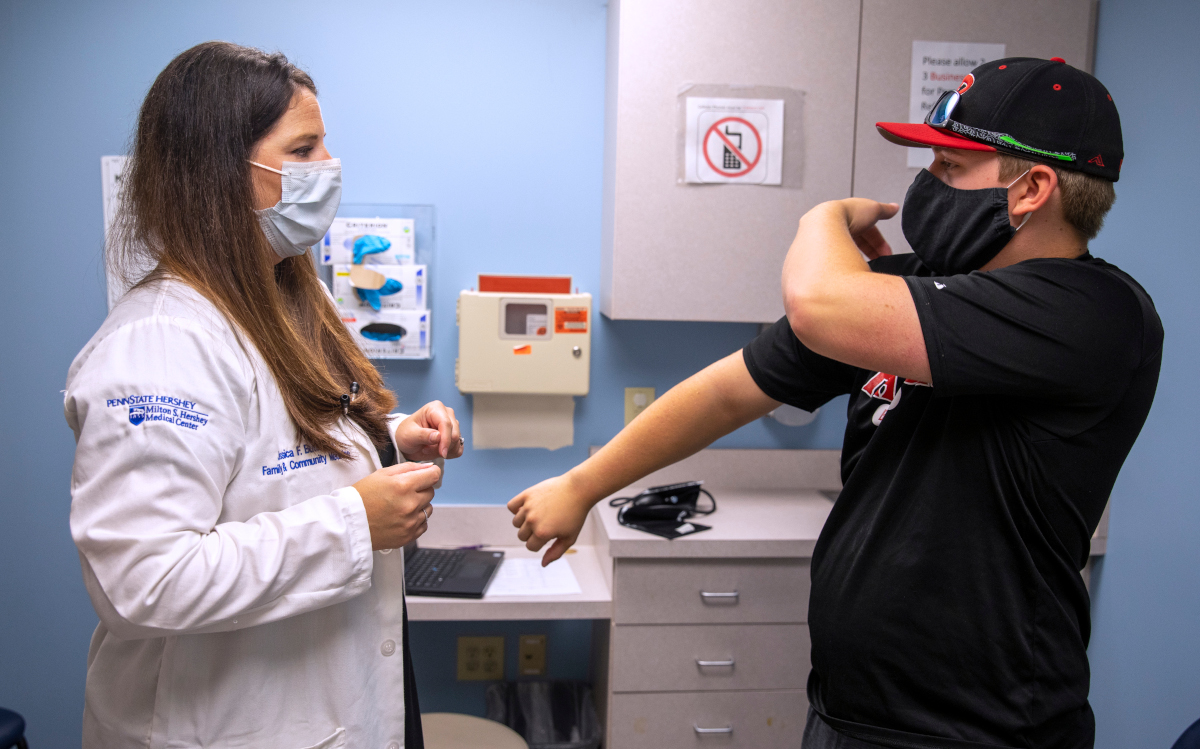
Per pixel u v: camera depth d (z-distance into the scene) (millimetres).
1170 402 1606
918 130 853
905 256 1030
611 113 1852
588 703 2025
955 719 802
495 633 2115
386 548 884
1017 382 723
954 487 792
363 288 1870
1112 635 1789
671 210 1745
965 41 1729
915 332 732
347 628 956
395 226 1886
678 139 1724
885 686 823
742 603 1725
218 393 812
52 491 1946
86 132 1860
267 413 887
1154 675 1647
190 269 856
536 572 1864
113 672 912
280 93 897
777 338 1019
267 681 900
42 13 1818
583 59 1959
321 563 834
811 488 2100
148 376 774
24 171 1859
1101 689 1829
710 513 1865
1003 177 801
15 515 1942
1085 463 766
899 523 826
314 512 843
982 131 795
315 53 1902
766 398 1026
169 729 865
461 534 2043
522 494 1142
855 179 1764
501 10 1930
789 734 1763
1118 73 1770
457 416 2039
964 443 790
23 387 1916
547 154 1983
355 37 1907
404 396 2029
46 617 1976
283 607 821
